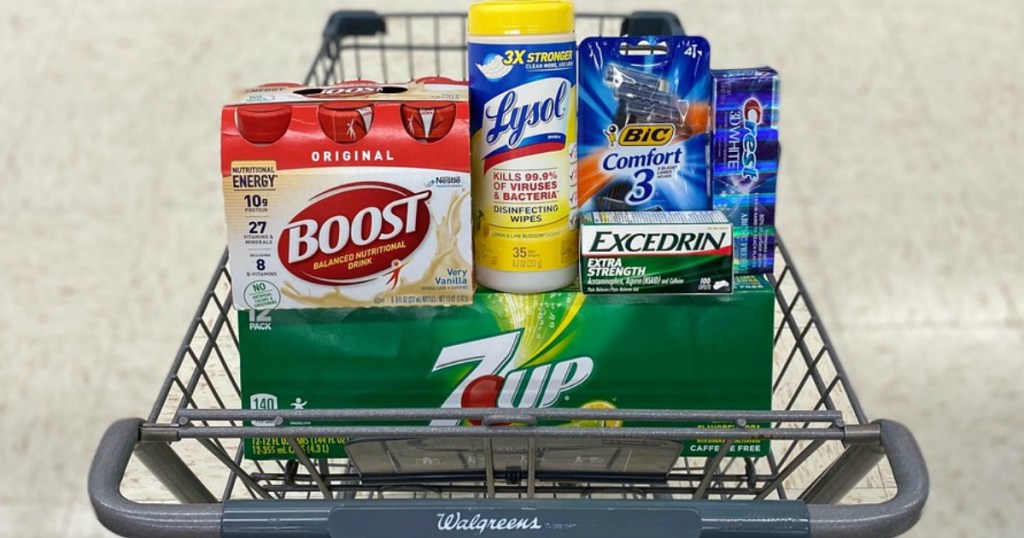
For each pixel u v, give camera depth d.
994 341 2.38
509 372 1.03
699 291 1.00
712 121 1.06
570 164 1.00
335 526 0.84
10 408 2.17
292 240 0.98
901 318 2.45
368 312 1.02
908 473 0.85
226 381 1.81
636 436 0.90
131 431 0.88
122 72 3.13
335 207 0.96
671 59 1.05
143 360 2.29
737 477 1.09
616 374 1.03
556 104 0.97
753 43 3.26
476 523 0.85
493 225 1.00
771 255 1.09
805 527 0.83
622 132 1.06
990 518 1.93
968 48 3.33
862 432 0.88
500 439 0.99
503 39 0.96
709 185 1.08
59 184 2.79
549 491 1.09
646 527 0.84
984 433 2.12
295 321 1.02
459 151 0.96
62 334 2.36
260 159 0.95
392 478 1.07
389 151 0.95
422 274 0.99
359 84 1.08
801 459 0.99
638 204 1.08
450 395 1.04
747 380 1.04
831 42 3.31
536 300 1.01
